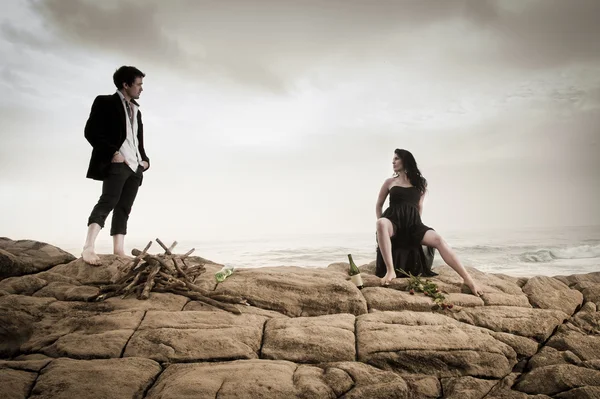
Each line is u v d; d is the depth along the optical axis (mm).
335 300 4230
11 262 4656
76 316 3775
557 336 3854
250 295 4277
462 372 3340
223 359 3322
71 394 2725
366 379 3061
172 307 3996
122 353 3322
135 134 5164
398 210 5082
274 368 3090
